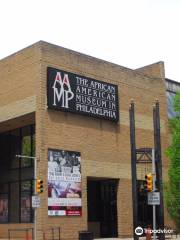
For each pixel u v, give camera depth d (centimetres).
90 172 3862
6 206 4181
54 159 3622
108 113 4094
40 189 3272
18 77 3869
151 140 4459
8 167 4259
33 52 3766
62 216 3584
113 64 4256
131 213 4131
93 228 4272
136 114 4359
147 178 3072
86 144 3884
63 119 3756
